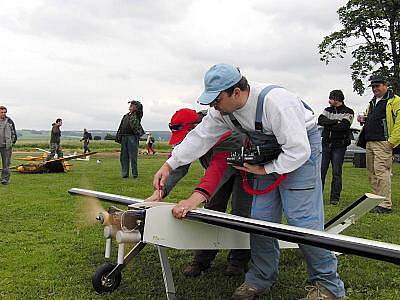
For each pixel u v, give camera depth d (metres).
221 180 3.76
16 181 11.87
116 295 3.71
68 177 13.05
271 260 3.59
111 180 11.75
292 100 3.07
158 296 3.71
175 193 9.19
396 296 3.75
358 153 18.33
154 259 4.68
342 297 3.31
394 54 30.31
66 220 6.46
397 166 19.56
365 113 7.52
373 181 7.30
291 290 3.85
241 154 3.28
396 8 29.78
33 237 5.54
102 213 3.28
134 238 3.09
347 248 2.43
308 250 3.21
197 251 4.25
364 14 30.16
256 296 3.68
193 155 3.65
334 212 7.14
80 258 4.70
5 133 11.08
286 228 2.77
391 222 6.37
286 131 3.00
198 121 4.06
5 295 3.70
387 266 4.44
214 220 3.01
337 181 7.92
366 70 31.03
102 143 53.78
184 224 3.26
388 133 7.08
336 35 31.50
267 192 3.34
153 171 14.83
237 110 3.15
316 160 3.26
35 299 3.64
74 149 40.31
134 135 12.23
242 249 3.97
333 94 7.92
